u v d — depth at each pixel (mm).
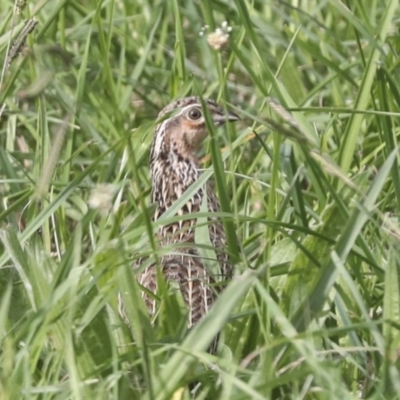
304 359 8125
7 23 13758
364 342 9289
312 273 9250
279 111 8789
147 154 12625
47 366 8445
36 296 8820
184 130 11055
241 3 11203
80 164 13055
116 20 15094
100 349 8703
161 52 14891
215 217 9953
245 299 9312
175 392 7902
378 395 7934
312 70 14133
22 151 13477
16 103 13492
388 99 11656
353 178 10273
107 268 8562
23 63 12133
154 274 9828
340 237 8766
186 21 15680
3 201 11328
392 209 11258
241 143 12234
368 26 12172
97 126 13609
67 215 12164
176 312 9164
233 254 9547
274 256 10016
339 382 7805
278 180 11383
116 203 11281
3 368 8367
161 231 10398
